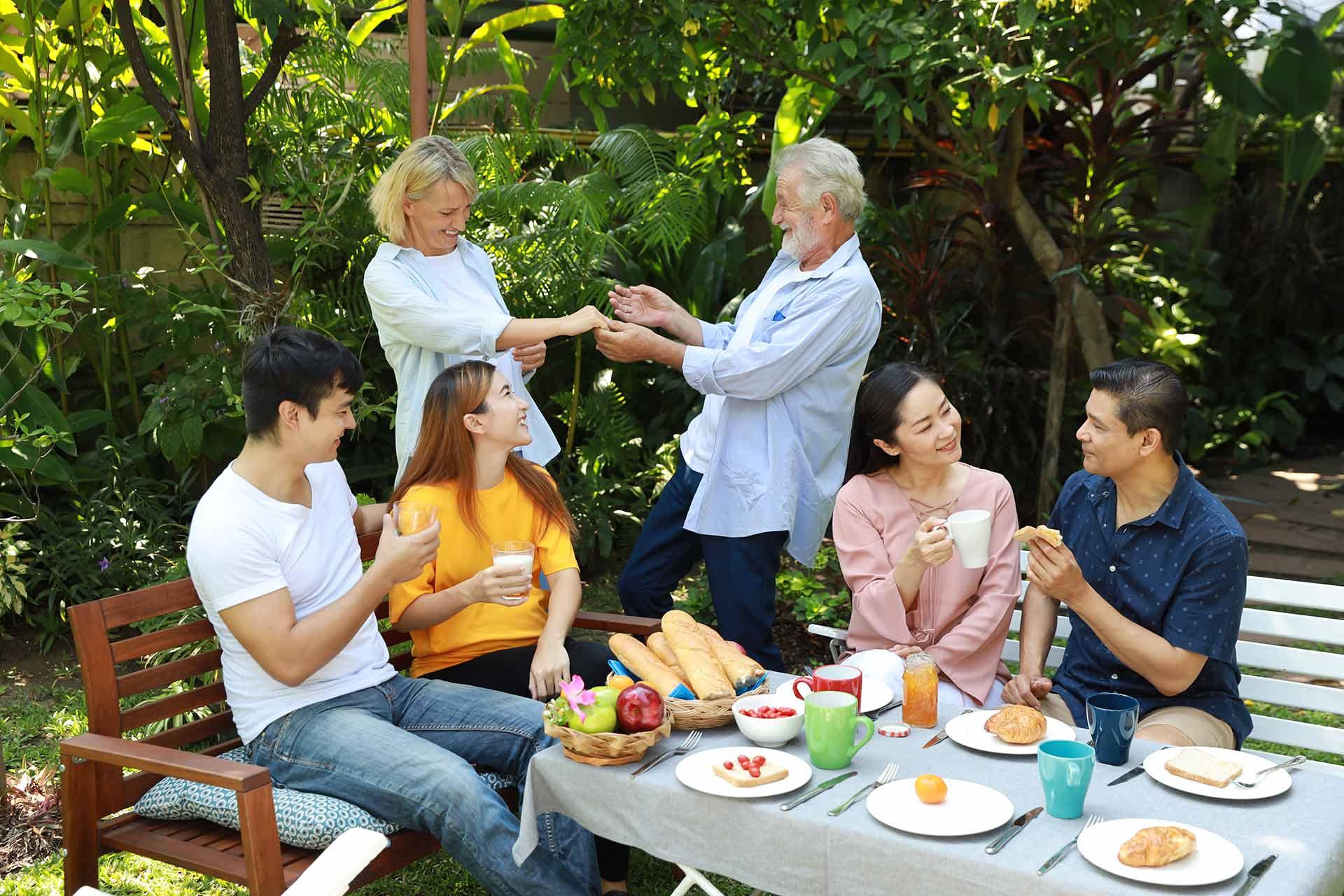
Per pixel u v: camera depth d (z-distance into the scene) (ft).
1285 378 27.66
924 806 6.24
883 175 24.23
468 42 19.71
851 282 10.84
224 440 17.16
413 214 10.78
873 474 10.00
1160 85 24.99
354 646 8.91
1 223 17.38
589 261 18.11
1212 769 6.54
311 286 17.95
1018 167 18.69
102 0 16.47
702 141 18.38
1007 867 5.66
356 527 9.70
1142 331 25.04
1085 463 8.71
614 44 15.81
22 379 15.79
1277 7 16.58
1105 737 6.86
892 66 14.92
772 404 11.19
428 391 9.63
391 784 7.85
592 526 18.20
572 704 7.03
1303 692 9.02
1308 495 22.53
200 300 16.69
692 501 11.70
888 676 8.36
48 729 12.89
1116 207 24.18
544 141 19.54
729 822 6.41
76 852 7.95
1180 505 8.54
